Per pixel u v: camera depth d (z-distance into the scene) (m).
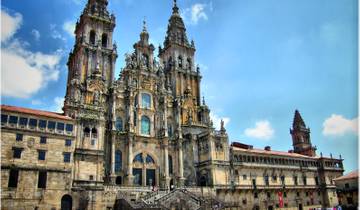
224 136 83.25
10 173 51.84
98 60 79.56
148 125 80.75
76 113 64.44
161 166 78.12
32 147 54.94
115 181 68.50
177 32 101.81
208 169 78.81
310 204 96.44
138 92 81.44
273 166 90.81
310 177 100.19
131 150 73.69
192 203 60.19
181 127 86.00
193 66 99.19
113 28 86.38
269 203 86.12
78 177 59.78
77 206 56.81
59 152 57.53
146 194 61.94
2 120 53.19
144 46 88.69
